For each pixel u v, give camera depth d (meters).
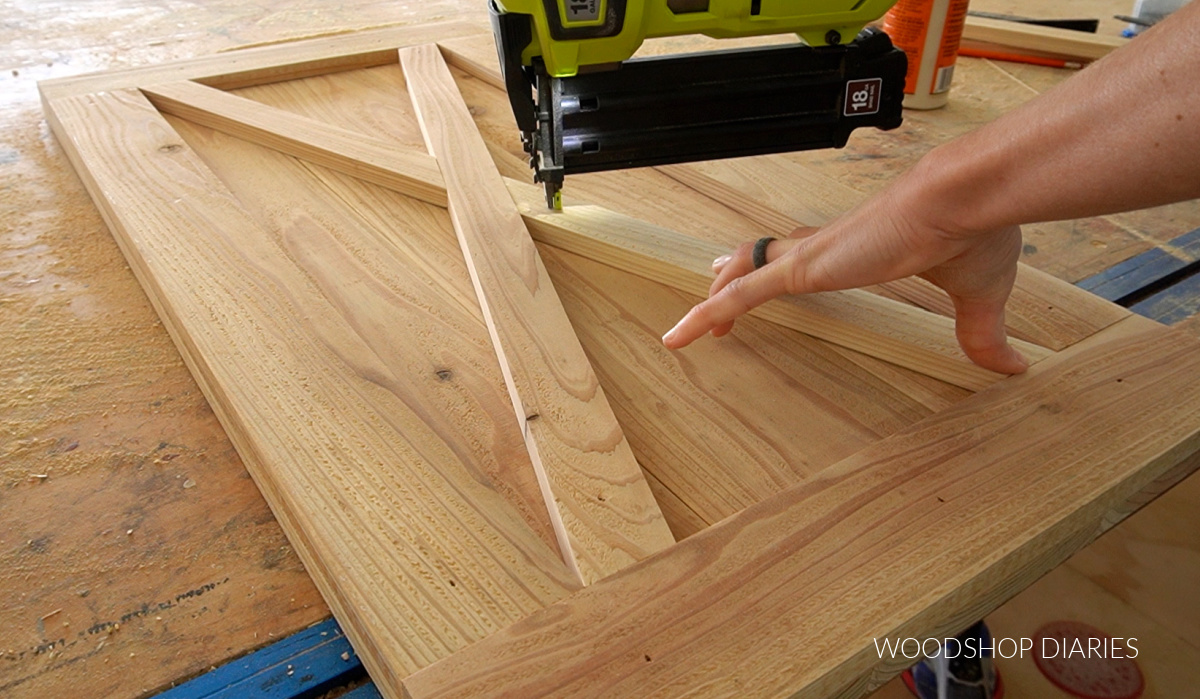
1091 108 0.48
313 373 0.83
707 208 1.15
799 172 1.23
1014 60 1.72
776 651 0.56
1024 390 0.78
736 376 0.85
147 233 1.04
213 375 0.83
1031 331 0.87
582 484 0.69
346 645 0.68
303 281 0.97
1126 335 0.86
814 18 0.95
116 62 1.79
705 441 0.78
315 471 0.72
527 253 0.97
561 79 0.95
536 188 1.13
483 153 1.19
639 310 0.95
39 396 0.90
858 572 0.62
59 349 0.97
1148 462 0.70
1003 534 0.64
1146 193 0.48
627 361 0.87
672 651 0.56
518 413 0.78
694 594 0.60
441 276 1.00
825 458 0.76
